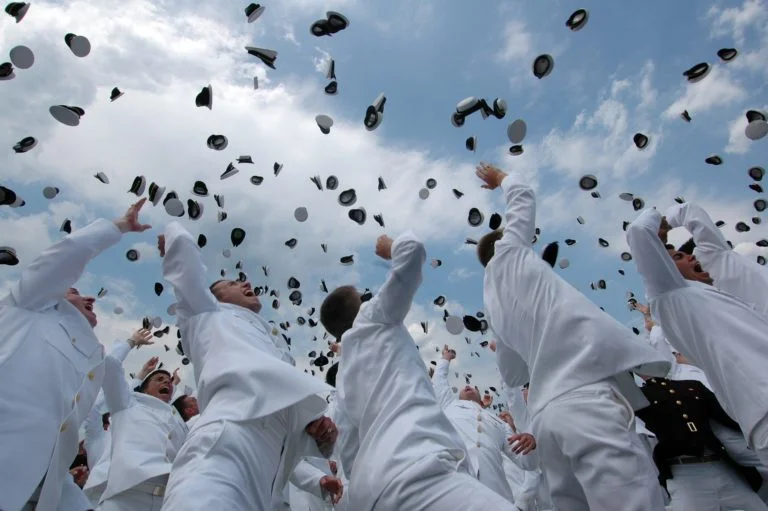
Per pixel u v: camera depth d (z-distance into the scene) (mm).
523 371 3139
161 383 4699
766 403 2422
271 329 3238
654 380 3520
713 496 3088
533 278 2744
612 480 2164
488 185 3482
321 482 3631
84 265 2930
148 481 3373
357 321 2838
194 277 2896
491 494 2072
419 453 2254
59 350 2750
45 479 2570
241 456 2225
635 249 3006
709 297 2826
